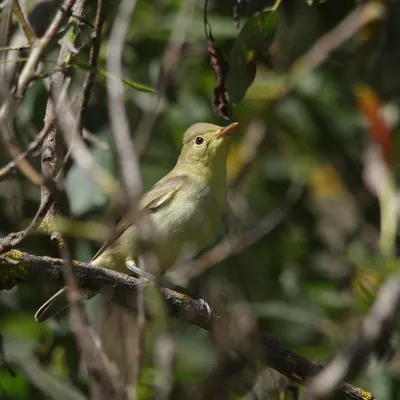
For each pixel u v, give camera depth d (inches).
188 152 428.5
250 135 514.6
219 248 460.8
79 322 241.6
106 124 411.5
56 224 273.9
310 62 472.1
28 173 263.1
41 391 404.8
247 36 357.7
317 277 492.1
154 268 236.2
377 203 503.2
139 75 462.3
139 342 236.7
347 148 514.0
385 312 283.7
